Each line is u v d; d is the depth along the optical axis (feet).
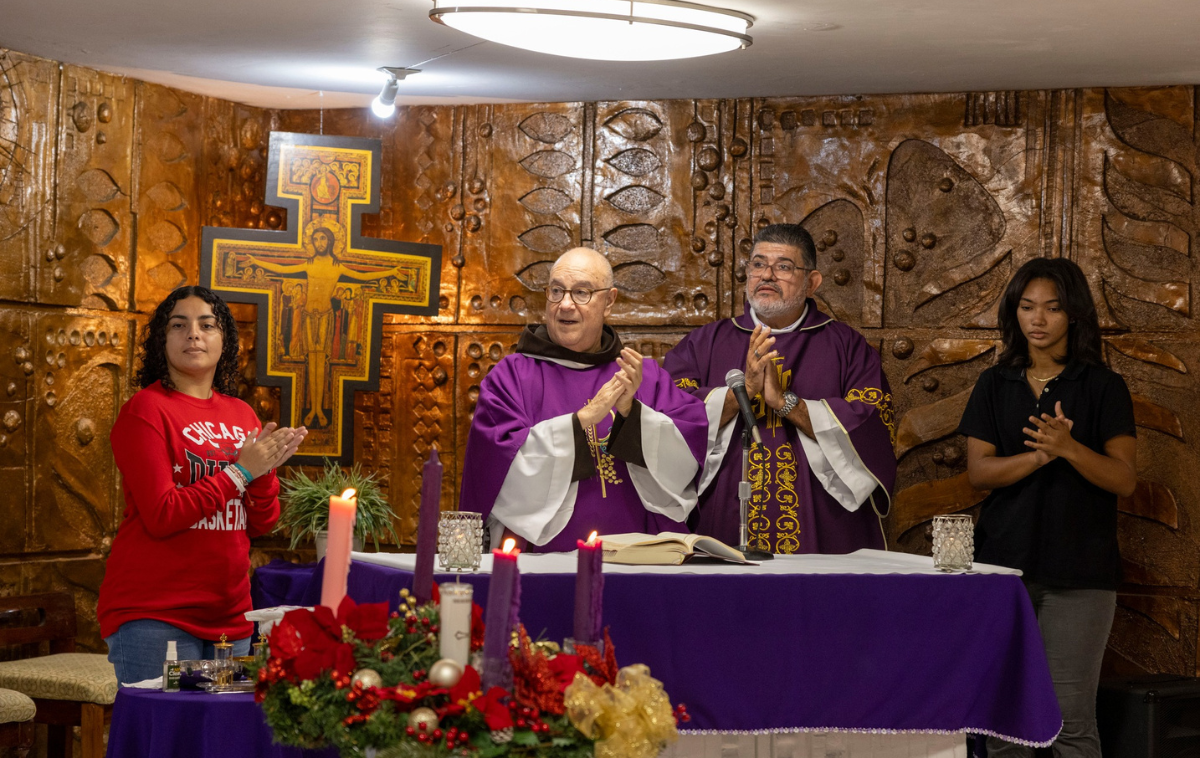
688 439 13.16
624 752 6.19
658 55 15.01
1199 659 17.02
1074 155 17.90
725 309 18.92
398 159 19.70
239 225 19.63
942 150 18.42
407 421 19.52
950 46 15.74
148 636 11.50
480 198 19.45
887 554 12.49
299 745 6.70
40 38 15.99
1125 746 14.97
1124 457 14.56
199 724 9.06
